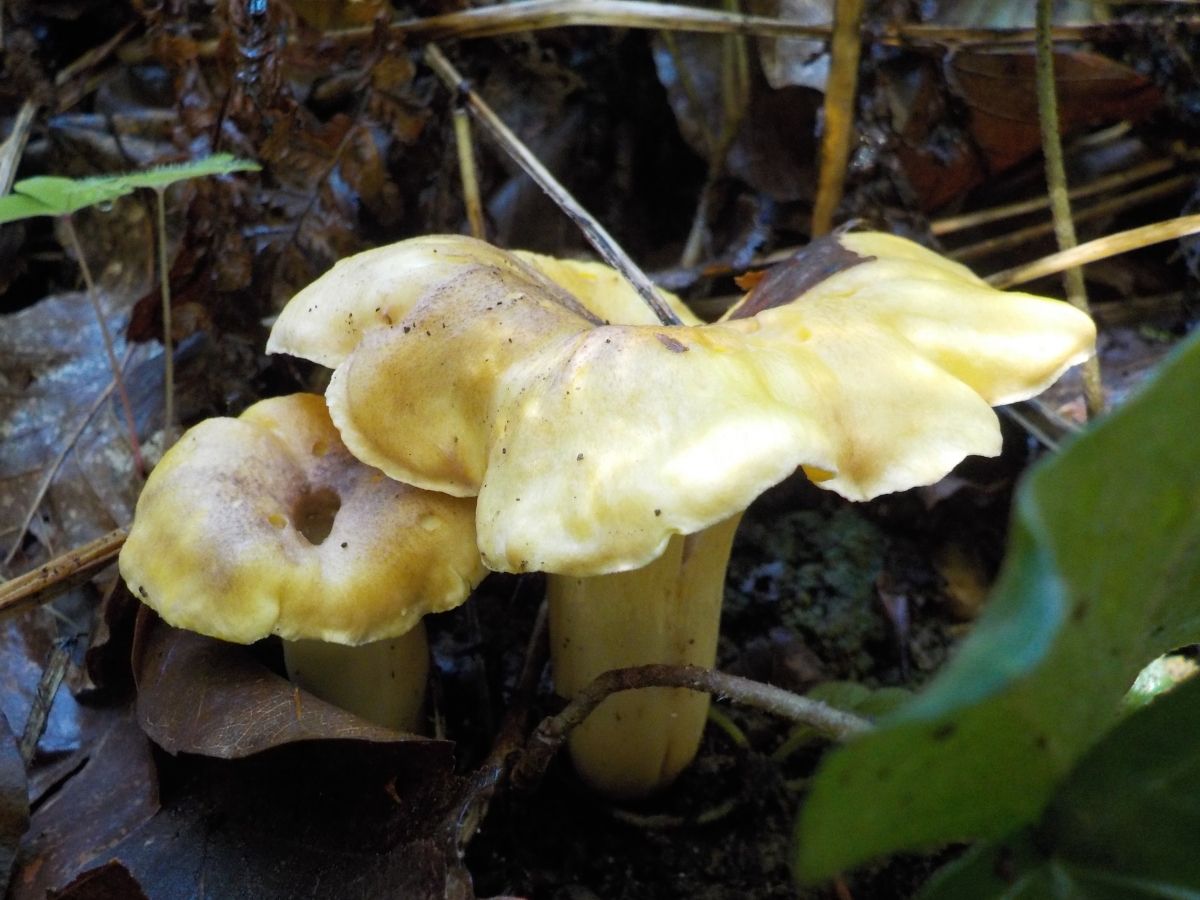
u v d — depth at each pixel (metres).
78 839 0.10
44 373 0.15
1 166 0.15
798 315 0.09
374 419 0.09
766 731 0.12
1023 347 0.09
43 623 0.12
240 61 0.13
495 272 0.09
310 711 0.09
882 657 0.14
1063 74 0.14
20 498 0.14
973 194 0.16
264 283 0.14
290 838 0.09
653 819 0.11
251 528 0.09
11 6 0.16
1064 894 0.06
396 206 0.15
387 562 0.09
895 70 0.15
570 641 0.11
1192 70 0.14
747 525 0.15
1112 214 0.16
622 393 0.08
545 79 0.17
